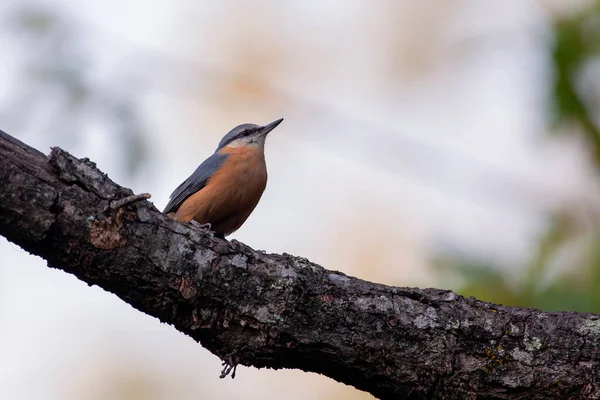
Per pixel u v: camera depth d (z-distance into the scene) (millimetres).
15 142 7656
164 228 8078
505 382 8391
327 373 8617
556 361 8414
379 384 8516
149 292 8070
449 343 8445
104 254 7836
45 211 7566
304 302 8312
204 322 8203
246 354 8344
